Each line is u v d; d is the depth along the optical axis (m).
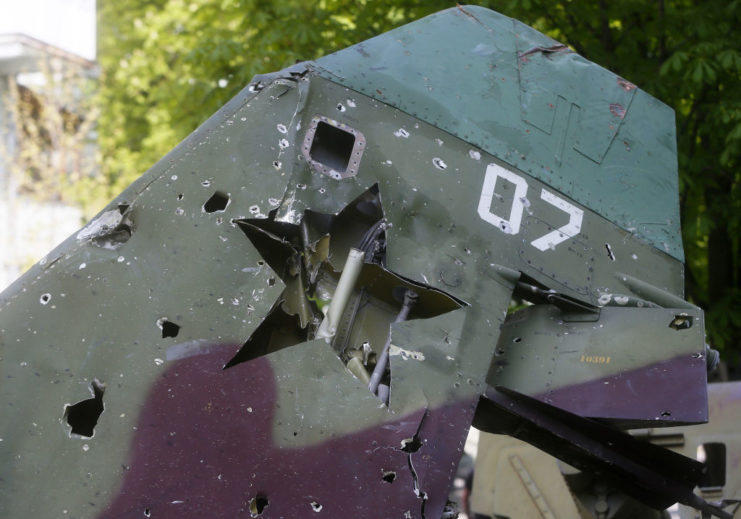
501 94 5.39
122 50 14.88
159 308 4.40
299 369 4.37
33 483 4.16
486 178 5.11
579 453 5.36
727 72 8.65
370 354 4.87
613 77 5.77
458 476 13.77
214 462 4.21
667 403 4.71
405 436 4.35
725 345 9.64
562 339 4.98
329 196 4.77
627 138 5.60
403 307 4.86
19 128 17.55
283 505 4.20
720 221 9.23
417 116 5.12
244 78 8.99
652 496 5.45
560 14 8.84
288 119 4.89
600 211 5.34
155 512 4.14
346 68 5.14
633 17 9.05
